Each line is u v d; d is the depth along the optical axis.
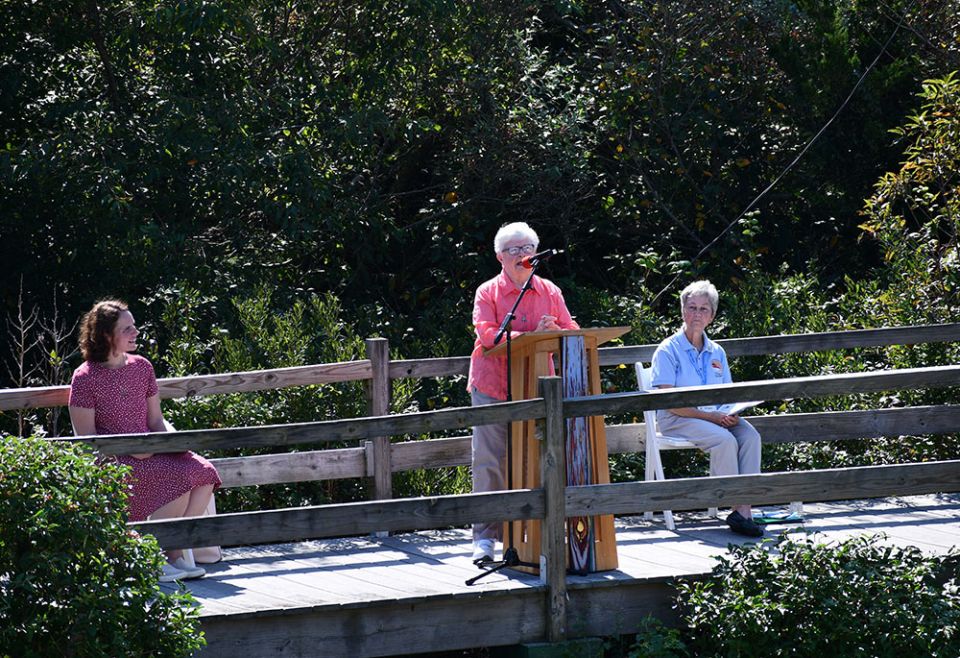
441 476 16.30
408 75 25.69
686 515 14.69
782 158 27.80
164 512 11.33
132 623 8.95
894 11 26.20
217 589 11.20
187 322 19.09
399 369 14.54
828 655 10.93
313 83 24.11
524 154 26.16
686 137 27.14
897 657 10.90
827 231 27.73
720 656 10.98
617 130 26.70
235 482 13.52
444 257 26.31
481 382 11.86
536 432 10.98
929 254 19.97
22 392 11.70
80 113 21.94
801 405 18.06
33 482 8.80
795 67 26.03
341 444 16.78
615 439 14.56
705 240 28.00
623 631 11.31
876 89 25.33
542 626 11.09
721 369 13.59
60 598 8.77
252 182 22.73
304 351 17.72
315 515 10.22
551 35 29.62
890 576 11.21
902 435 15.19
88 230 23.22
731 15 26.91
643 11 27.08
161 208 23.36
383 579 11.50
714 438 13.14
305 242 25.03
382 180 27.22
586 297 23.64
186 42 22.52
